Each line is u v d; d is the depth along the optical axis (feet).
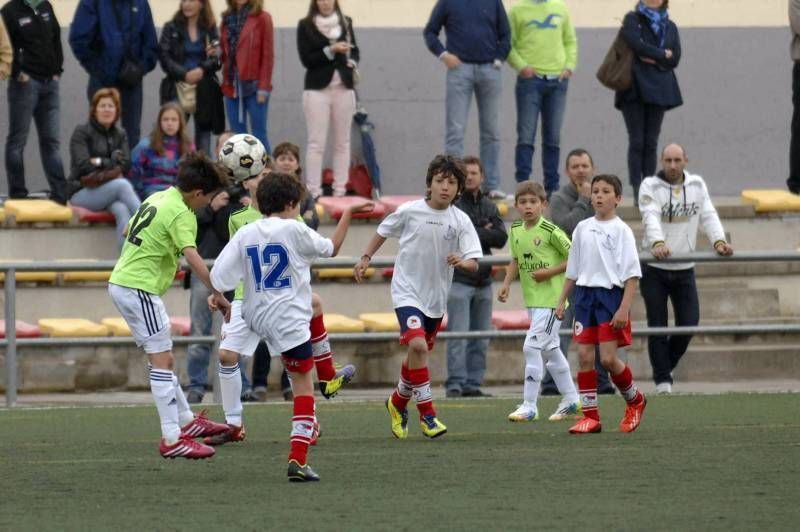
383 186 197.67
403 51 197.98
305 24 174.60
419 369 102.83
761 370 160.56
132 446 101.40
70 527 69.92
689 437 103.96
